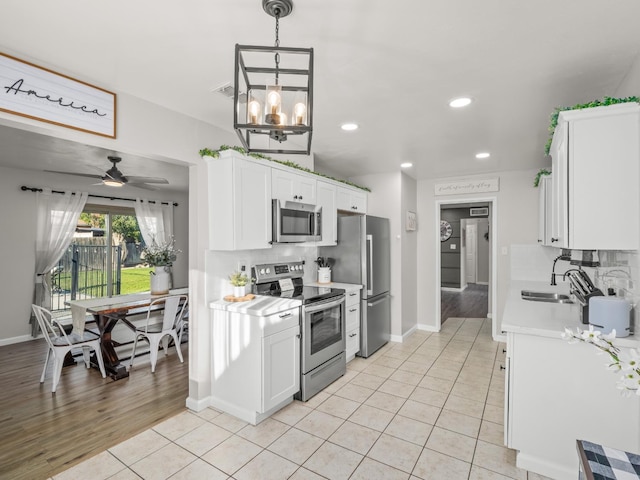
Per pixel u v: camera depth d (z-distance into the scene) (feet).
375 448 7.27
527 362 6.56
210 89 7.16
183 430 7.98
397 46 5.58
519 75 6.56
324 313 10.34
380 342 13.99
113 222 19.60
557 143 6.91
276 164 9.93
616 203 5.57
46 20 4.89
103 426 8.20
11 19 4.86
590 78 6.64
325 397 9.66
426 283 16.97
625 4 4.54
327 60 6.00
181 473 6.51
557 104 7.88
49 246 16.15
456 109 8.20
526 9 4.67
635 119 5.47
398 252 15.12
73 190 17.19
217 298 9.36
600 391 6.04
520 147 11.35
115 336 15.67
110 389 10.32
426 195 17.02
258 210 9.30
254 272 10.52
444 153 12.14
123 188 19.61
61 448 7.34
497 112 8.38
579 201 5.77
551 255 14.30
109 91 7.01
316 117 8.71
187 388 10.37
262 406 8.10
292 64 6.15
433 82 6.84
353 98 7.57
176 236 22.41
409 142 10.84
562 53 5.78
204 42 5.48
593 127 5.68
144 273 21.02
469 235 34.60
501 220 15.31
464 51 5.73
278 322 8.56
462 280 30.50
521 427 6.61
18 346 14.65
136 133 7.47
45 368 10.93
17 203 15.35
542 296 11.07
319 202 12.02
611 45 5.53
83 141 6.76
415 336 15.89
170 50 5.71
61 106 6.29
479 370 11.64
